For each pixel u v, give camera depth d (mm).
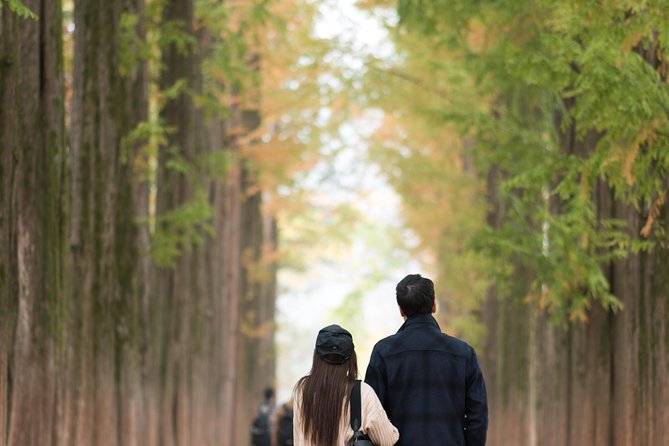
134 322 21875
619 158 12930
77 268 21375
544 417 18797
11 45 14664
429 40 29281
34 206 15586
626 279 16312
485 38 21922
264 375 53844
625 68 12930
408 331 9141
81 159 21453
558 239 17359
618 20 13133
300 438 8898
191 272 29688
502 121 23609
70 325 21234
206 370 32531
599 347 17141
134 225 21984
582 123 13766
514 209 21094
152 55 22219
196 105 28047
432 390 8953
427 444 8883
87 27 21406
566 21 14078
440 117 27906
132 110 23109
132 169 21828
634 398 16000
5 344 14797
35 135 15695
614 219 16781
